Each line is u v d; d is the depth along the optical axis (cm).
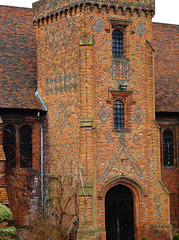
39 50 3975
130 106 3659
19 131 3881
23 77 4025
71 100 3631
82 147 3497
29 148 3906
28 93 3947
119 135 3609
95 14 3594
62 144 3697
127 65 3675
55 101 3794
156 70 4372
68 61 3672
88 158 3491
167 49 4544
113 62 3634
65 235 3416
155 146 3703
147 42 3753
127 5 3691
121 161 3600
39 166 3897
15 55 4134
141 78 3716
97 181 3509
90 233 3422
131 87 3672
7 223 3372
